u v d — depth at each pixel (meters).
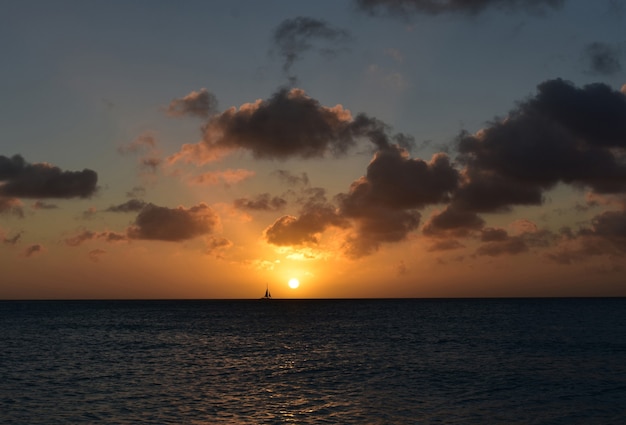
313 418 33.44
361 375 49.91
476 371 52.19
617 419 33.69
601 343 78.62
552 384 44.97
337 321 142.75
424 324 126.62
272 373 51.12
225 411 35.16
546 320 140.88
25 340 85.88
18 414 34.19
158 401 38.03
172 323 134.00
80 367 54.97
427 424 32.22
